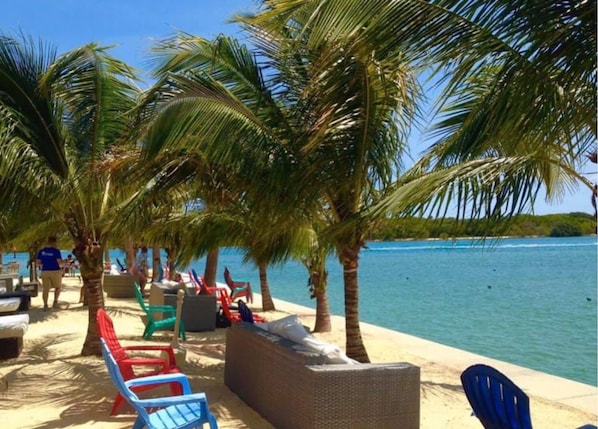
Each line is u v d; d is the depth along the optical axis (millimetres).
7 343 9055
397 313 17844
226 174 7973
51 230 11773
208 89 6941
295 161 7297
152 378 5004
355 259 8211
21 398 6836
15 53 8344
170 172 8469
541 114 4094
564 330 14359
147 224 10922
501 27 3936
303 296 25141
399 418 4984
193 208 12727
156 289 13211
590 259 49844
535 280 29719
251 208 7828
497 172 4582
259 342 6062
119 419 5992
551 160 5027
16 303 12070
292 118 7566
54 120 8562
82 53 8477
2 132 7664
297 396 5074
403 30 3953
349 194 7703
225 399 6637
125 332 12031
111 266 27438
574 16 3818
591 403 7258
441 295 23016
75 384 7445
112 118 8969
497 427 3883
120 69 8930
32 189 7898
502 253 65625
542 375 8875
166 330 12398
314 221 8586
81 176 8555
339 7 3830
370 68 6457
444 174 4691
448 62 4188
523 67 4020
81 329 12219
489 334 13883
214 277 17484
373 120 7125
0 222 9656
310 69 7047
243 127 7062
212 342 11219
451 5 3902
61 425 5801
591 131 4418
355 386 4867
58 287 15461
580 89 4199
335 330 13125
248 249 12633
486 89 5137
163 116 6664
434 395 7340
